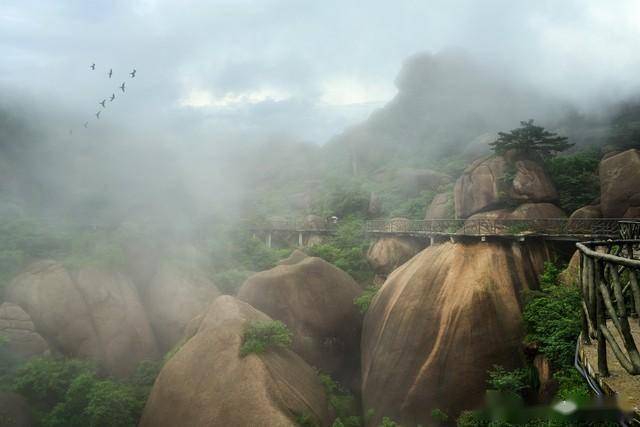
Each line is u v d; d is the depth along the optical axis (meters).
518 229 22.53
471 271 20.09
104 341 24.78
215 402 16.16
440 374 18.45
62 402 19.53
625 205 22.55
